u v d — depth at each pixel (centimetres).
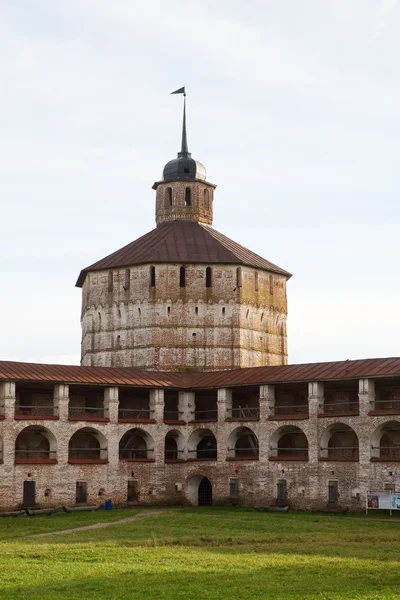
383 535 7256
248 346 12662
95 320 12925
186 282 12575
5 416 10044
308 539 7000
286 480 10350
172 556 5984
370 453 9781
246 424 10775
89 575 5212
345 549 6350
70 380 10450
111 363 12662
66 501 10288
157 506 10794
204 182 13862
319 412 10238
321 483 10075
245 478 10681
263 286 13075
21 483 10038
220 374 11456
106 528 7994
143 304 12525
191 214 13712
